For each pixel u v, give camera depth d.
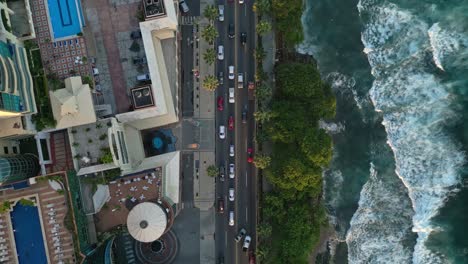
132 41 100.69
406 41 107.94
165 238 111.06
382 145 111.25
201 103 110.69
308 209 105.00
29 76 93.12
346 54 113.25
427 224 105.12
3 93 79.44
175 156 103.19
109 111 99.75
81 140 96.88
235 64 110.06
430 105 106.06
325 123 113.19
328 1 114.44
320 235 111.94
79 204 96.00
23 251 93.12
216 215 110.62
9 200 92.69
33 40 98.38
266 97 104.88
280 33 109.38
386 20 109.75
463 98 104.19
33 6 98.94
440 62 104.81
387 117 109.94
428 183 105.69
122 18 100.62
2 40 86.75
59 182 92.44
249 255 109.31
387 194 110.31
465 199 103.75
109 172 96.56
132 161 102.44
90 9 101.06
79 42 99.19
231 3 110.06
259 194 108.88
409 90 107.62
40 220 92.62
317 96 104.25
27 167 96.56
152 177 98.44
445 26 104.62
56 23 99.06
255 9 104.00
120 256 107.62
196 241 110.94
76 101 92.12
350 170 113.00
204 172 110.75
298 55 113.00
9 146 95.81
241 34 109.31
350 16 113.44
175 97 105.31
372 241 110.12
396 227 109.06
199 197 110.94
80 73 99.00
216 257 110.44
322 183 112.25
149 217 91.38
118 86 101.00
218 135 110.50
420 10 106.75
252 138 109.75
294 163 99.25
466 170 103.75
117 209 97.94
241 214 110.12
